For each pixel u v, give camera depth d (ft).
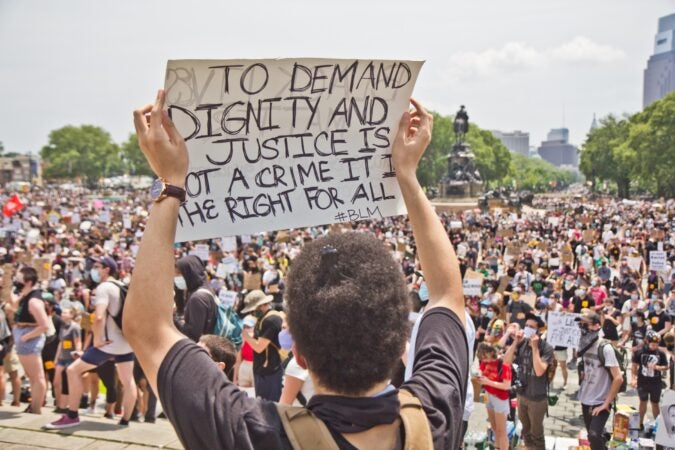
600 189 590.96
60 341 35.37
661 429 25.27
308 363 5.57
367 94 8.93
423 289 38.50
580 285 68.08
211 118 8.30
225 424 5.08
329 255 5.67
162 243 6.02
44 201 301.84
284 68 8.45
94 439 24.08
